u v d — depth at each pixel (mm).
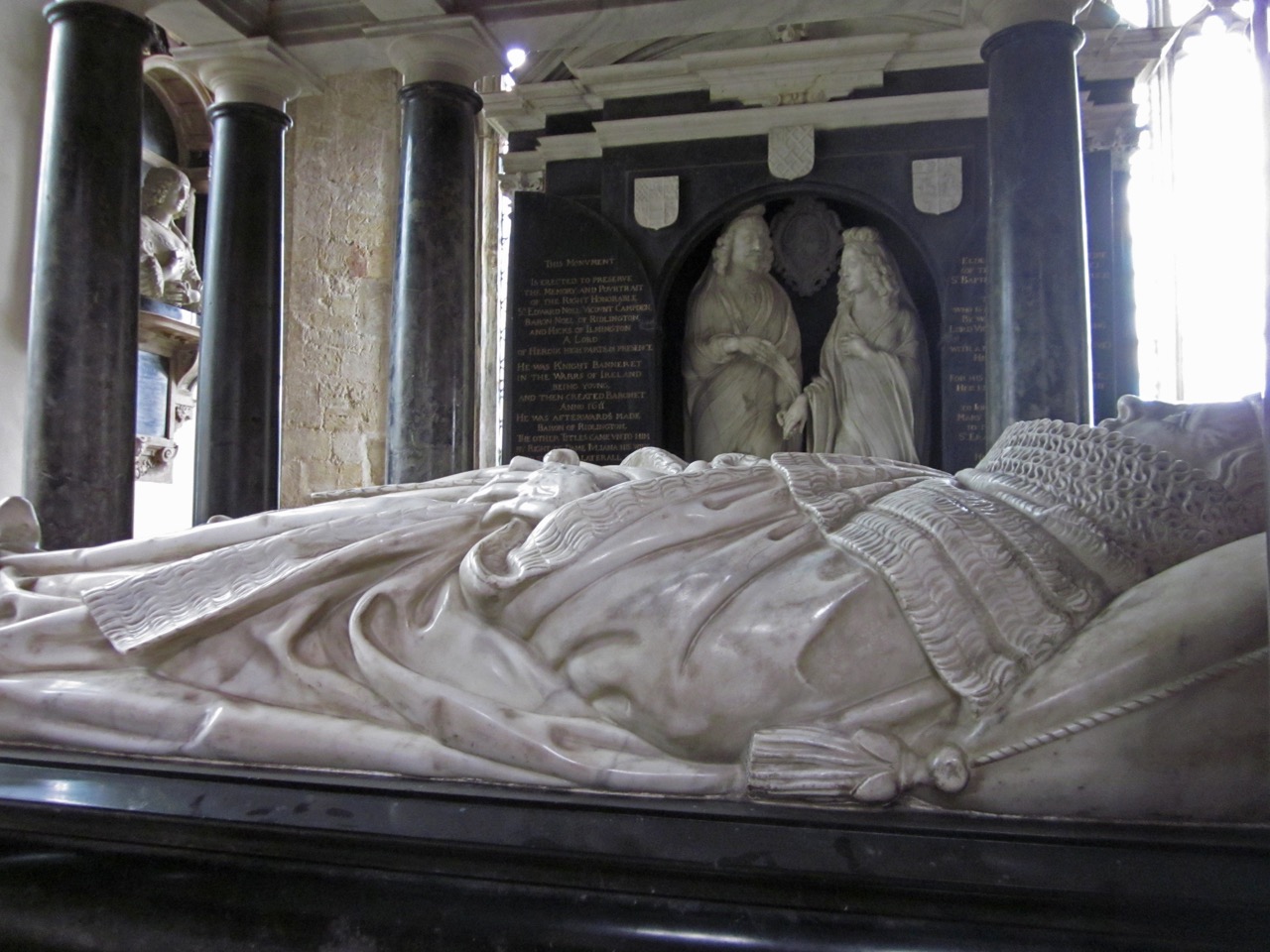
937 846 1144
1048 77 4422
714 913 1094
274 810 1262
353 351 7762
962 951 1027
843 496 1564
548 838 1174
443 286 5027
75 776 1384
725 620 1381
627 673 1385
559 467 1736
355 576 1608
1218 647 1200
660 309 6207
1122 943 1015
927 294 6230
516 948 1112
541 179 6598
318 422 7684
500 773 1355
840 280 6082
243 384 5414
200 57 5426
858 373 5902
